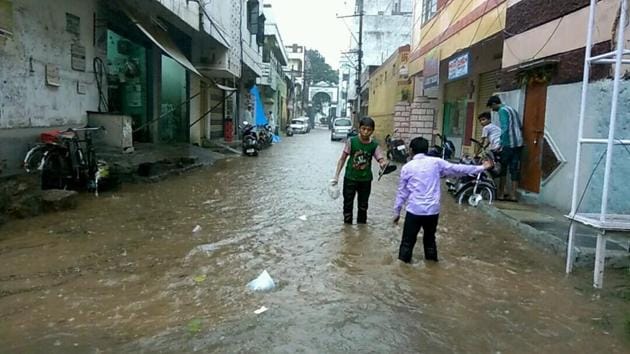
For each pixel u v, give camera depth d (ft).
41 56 27.91
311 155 68.39
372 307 13.15
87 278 14.82
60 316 12.06
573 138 24.22
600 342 11.39
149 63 49.88
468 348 10.97
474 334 11.68
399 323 12.16
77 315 12.14
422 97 67.46
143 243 18.90
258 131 79.25
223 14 57.00
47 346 10.52
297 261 17.22
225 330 11.46
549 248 19.20
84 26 32.81
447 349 10.89
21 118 26.18
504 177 29.35
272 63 121.19
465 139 52.95
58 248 17.79
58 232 19.97
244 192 32.71
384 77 92.79
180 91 60.80
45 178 25.57
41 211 22.75
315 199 30.63
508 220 23.57
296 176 42.65
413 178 17.38
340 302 13.43
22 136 25.64
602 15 21.67
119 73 45.85
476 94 50.21
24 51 26.35
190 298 13.43
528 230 21.26
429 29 52.01
